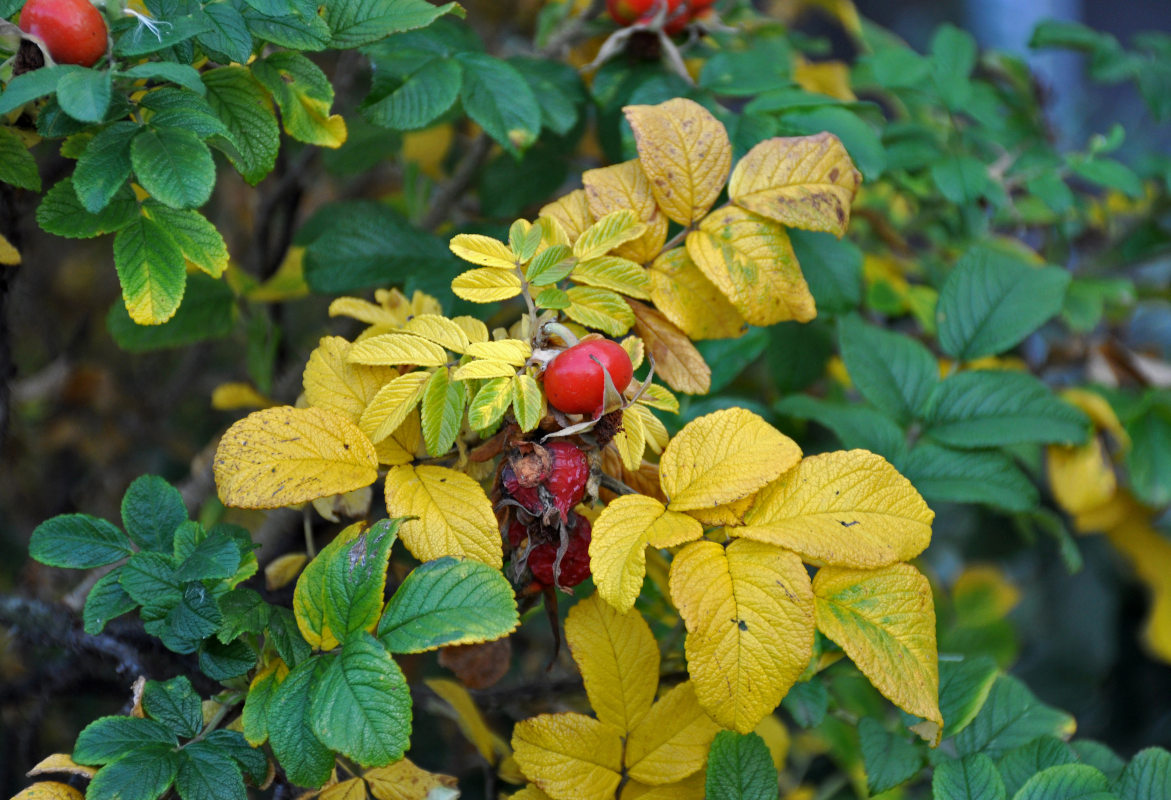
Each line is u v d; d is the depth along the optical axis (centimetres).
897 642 51
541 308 53
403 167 76
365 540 50
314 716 48
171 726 51
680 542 50
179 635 51
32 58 50
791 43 82
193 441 99
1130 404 72
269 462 51
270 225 76
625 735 54
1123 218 88
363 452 51
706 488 51
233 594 51
